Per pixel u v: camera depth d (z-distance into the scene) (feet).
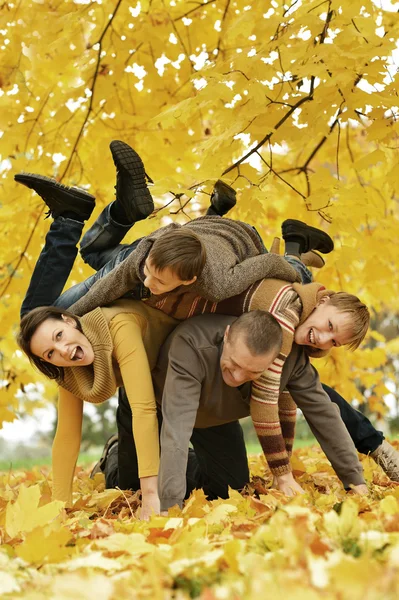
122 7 16.39
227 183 13.37
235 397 11.04
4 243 17.39
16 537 7.95
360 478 11.51
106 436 50.11
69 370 11.04
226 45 17.29
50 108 17.28
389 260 17.37
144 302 11.28
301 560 5.56
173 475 9.93
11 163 16.87
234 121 13.23
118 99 16.97
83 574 5.86
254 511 9.16
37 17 15.99
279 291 10.88
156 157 16.90
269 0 14.37
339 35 12.42
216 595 4.96
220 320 10.93
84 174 17.21
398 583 4.83
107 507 11.18
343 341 11.08
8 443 62.69
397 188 13.47
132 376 10.59
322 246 13.89
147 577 5.61
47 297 12.53
